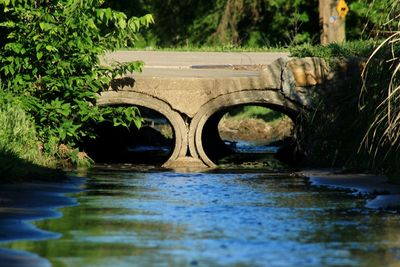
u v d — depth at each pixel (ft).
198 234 89.66
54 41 142.72
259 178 137.18
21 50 142.82
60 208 104.22
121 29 146.72
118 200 111.65
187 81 154.30
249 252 81.82
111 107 154.51
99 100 153.38
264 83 154.81
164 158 171.32
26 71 146.61
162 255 80.28
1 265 74.95
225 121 244.42
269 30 308.81
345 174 139.13
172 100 154.30
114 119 149.28
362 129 142.61
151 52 213.87
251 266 76.48
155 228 92.63
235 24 303.27
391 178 129.80
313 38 287.48
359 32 291.58
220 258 79.25
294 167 153.28
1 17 147.23
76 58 145.28
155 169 150.41
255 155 179.93
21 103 142.20
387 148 136.56
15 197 109.50
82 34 143.74
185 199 113.39
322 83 154.10
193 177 138.62
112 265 76.28
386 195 116.47
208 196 116.37
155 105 154.30
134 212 102.47
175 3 324.39
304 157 155.02
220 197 115.34
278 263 77.66
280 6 302.66
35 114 144.97
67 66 144.36
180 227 93.35
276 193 119.24
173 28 325.83
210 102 154.81
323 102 153.58
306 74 154.10
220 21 311.68
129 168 151.33
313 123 153.89
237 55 207.10
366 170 140.77
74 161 150.00
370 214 101.86
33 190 116.37
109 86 153.07
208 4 320.91
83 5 142.92
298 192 120.26
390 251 82.69
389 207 107.04
